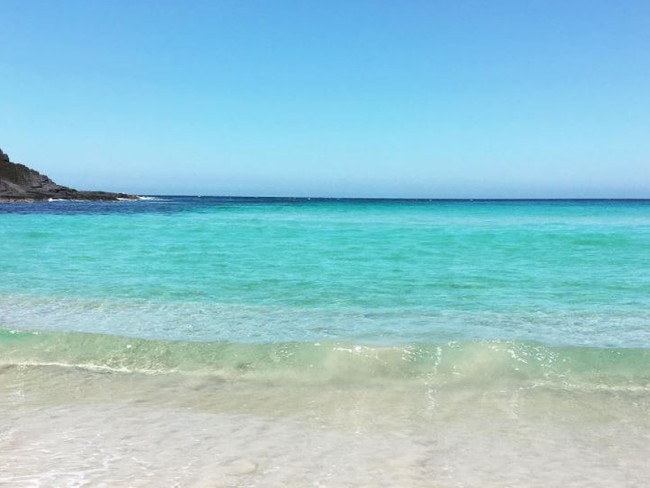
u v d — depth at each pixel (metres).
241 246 20.97
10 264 15.86
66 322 9.27
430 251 19.55
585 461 4.54
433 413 5.63
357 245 21.55
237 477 4.12
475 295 11.77
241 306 10.63
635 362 7.02
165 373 6.88
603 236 24.69
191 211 55.06
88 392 6.20
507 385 6.46
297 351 7.31
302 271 14.95
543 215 46.94
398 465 4.39
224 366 7.07
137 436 4.95
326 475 4.18
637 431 5.20
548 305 10.75
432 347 7.43
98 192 96.44
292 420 5.42
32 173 89.75
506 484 4.09
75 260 16.75
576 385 6.45
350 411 5.68
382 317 9.77
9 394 6.11
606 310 10.34
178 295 11.67
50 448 4.64
